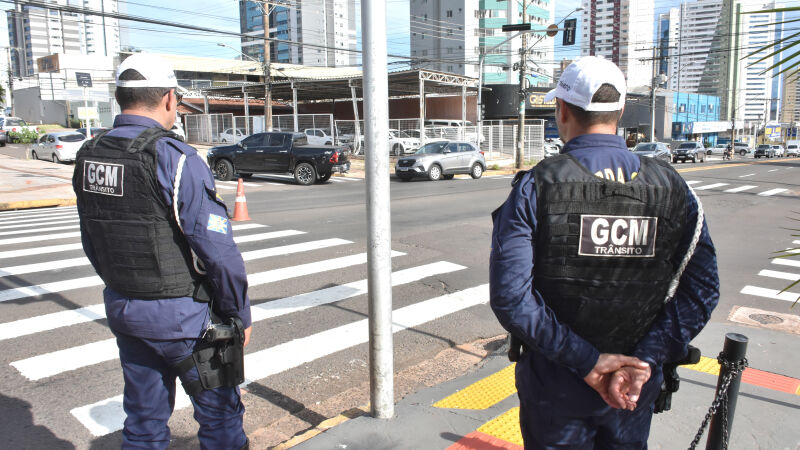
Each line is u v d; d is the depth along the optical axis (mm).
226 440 2268
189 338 2084
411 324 5406
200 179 2010
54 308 5598
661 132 56781
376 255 3055
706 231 1665
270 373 4297
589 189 1551
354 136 31031
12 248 8391
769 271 7348
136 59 2109
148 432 2178
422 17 88875
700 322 1637
